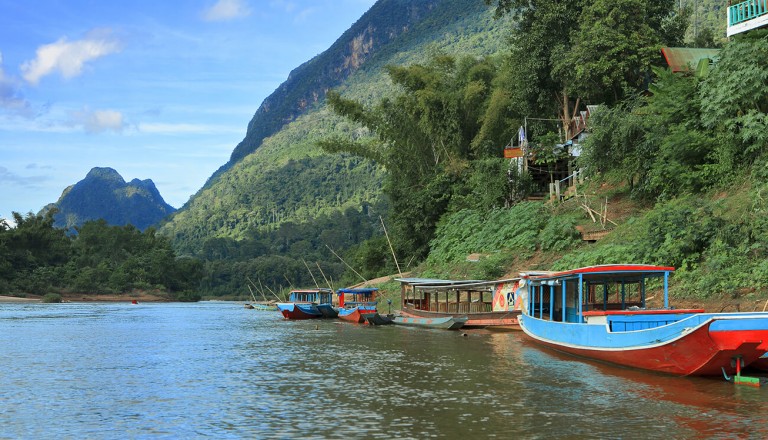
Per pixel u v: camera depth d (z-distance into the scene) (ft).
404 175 195.11
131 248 475.72
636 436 36.73
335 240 589.32
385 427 39.45
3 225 406.41
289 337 102.22
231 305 334.44
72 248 448.24
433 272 145.69
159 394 51.39
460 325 106.73
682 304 75.00
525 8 175.63
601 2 135.03
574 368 60.85
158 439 37.96
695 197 95.20
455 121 176.24
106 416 43.80
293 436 37.88
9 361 73.15
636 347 53.57
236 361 71.20
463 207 164.55
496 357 69.51
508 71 164.96
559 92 155.53
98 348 87.40
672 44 151.12
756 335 46.78
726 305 70.13
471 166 172.65
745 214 81.15
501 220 138.82
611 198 124.67
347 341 92.07
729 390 48.83
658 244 86.69
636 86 137.80
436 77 182.29
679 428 38.34
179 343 94.07
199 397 49.88
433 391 50.42
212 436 38.29
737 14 98.32
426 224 176.45
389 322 128.16
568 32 146.10
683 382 52.19
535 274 87.40
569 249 114.11
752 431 37.45
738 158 93.71
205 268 527.40
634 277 66.64
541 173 154.61
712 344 48.24
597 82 136.98
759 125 87.04
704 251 81.15
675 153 100.58
